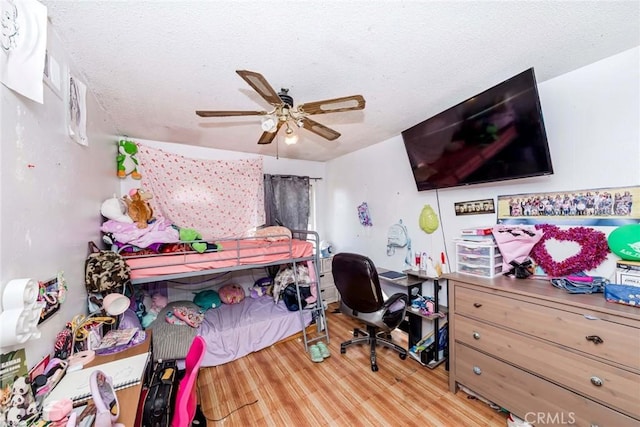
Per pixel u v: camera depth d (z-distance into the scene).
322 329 2.97
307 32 1.23
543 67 1.59
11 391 0.81
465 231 1.98
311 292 2.90
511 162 1.71
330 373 2.18
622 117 1.45
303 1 1.04
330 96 1.92
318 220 4.25
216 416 1.73
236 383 2.07
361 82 1.73
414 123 2.51
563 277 1.58
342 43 1.32
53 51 1.17
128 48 1.33
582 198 1.60
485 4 1.08
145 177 2.74
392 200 3.05
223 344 2.37
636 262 1.31
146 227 2.11
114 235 1.93
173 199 2.87
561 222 1.69
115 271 1.59
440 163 2.20
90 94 1.76
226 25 1.17
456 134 1.98
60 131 1.24
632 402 1.11
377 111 2.22
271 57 1.43
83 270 1.52
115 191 2.49
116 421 0.88
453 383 1.88
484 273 1.84
